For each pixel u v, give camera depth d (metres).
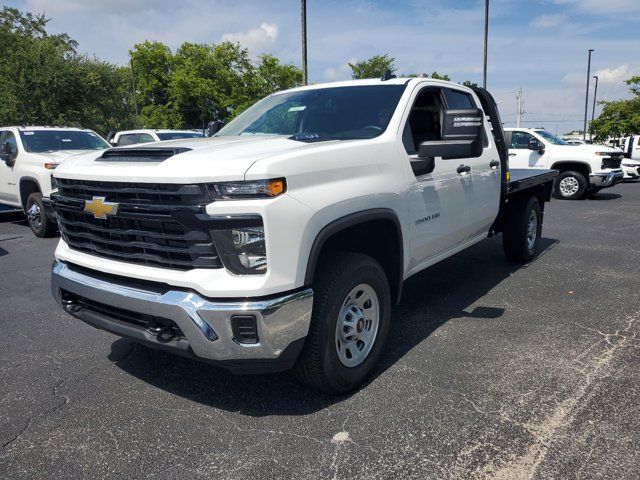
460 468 2.57
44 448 2.84
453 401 3.20
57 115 23.39
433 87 4.41
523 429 2.88
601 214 11.02
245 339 2.71
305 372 3.09
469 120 3.50
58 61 23.50
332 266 3.12
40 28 31.70
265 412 3.15
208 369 3.77
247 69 52.72
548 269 6.32
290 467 2.62
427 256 4.30
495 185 5.34
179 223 2.69
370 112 3.96
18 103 22.47
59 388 3.53
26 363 3.93
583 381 3.42
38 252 7.98
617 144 28.91
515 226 6.28
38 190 9.03
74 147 10.01
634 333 4.23
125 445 2.85
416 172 3.88
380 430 2.91
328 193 2.97
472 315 4.73
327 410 3.14
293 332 2.79
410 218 3.80
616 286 5.56
